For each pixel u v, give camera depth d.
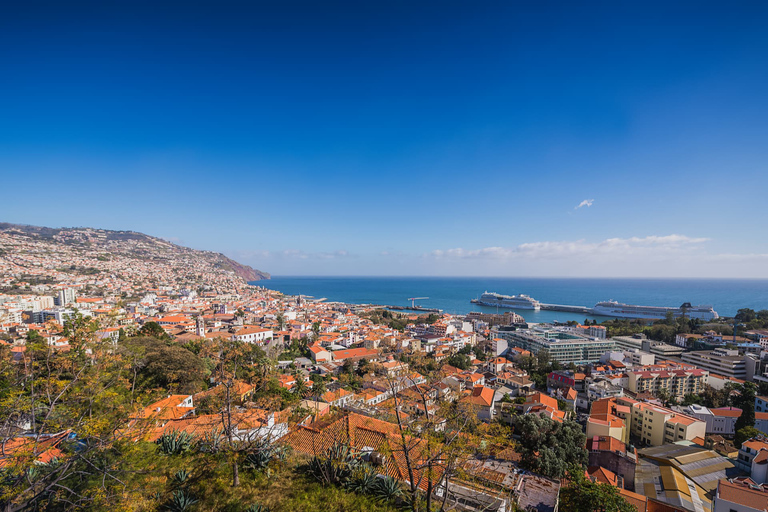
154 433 32.00
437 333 168.12
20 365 23.59
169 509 20.45
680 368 106.06
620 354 125.31
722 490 39.59
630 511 32.25
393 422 34.34
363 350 122.69
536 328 177.12
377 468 25.56
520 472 34.81
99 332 30.27
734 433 72.81
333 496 22.41
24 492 17.80
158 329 86.50
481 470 30.30
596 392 89.00
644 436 74.62
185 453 26.48
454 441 21.77
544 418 44.50
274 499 21.94
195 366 57.22
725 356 116.94
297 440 30.50
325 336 139.12
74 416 20.81
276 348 116.94
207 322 149.88
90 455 20.20
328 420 33.88
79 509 18.59
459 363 107.75
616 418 68.62
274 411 34.25
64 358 23.78
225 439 26.73
